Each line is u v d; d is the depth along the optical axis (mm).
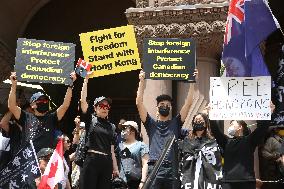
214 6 10594
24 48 7559
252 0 7785
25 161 7168
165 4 10977
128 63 7828
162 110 7359
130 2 17234
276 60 14242
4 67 15992
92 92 17578
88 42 7844
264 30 7727
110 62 7816
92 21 17469
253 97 7215
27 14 17156
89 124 7379
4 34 16109
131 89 17359
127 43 7859
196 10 10680
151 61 7527
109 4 17406
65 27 17531
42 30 17500
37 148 7289
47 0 17312
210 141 7277
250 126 9570
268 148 8852
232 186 6875
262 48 10180
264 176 9828
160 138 7242
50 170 6859
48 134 7371
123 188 7730
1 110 9500
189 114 10648
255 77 7273
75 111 17375
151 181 6578
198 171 7141
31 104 7473
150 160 7176
